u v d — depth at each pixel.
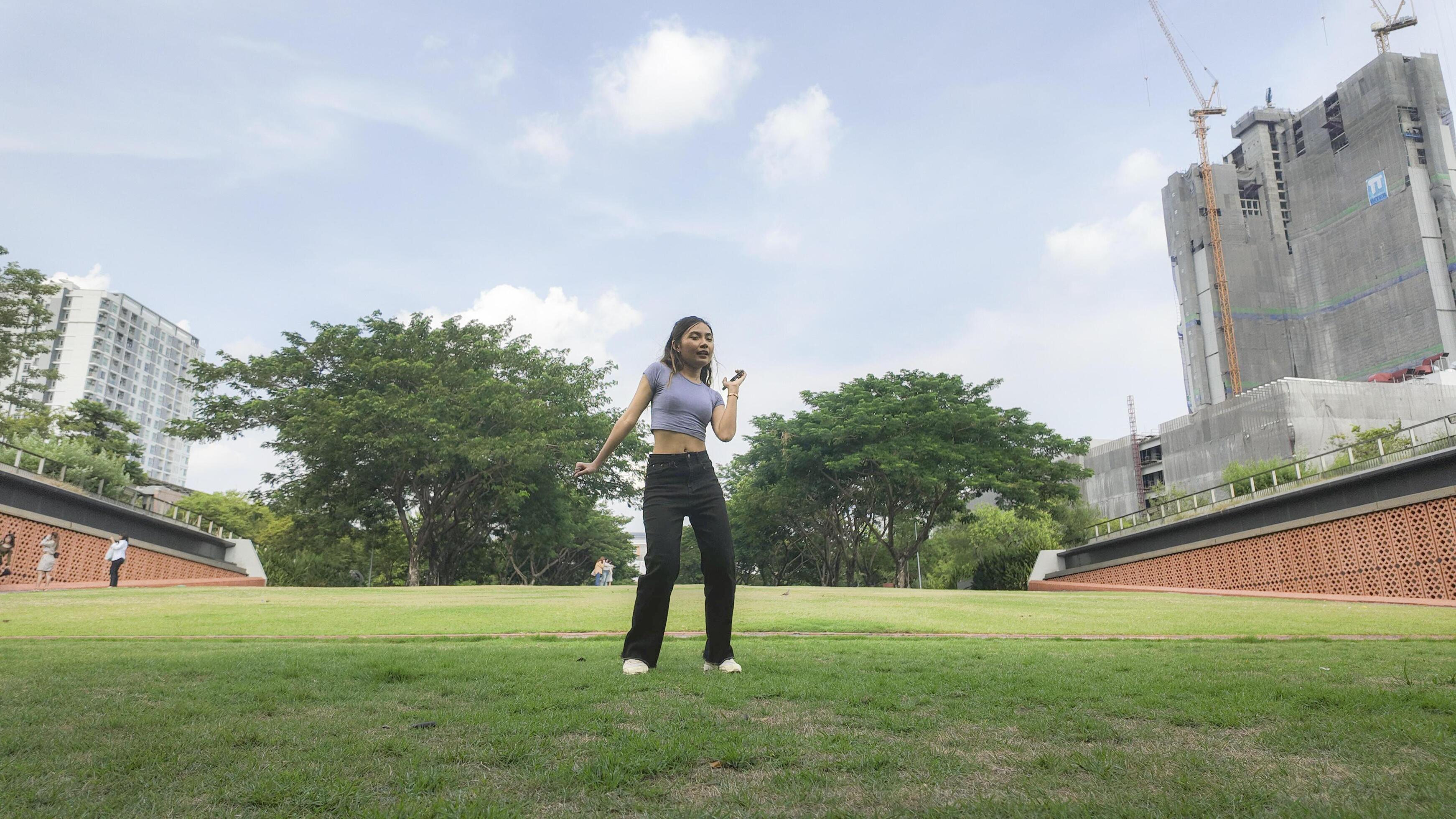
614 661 4.59
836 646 6.43
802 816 1.70
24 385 38.09
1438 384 80.06
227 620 9.70
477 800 1.79
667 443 4.29
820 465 38.03
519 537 43.69
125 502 29.80
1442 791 1.76
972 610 11.77
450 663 4.29
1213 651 5.63
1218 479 81.31
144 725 2.51
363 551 50.16
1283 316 129.25
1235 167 139.62
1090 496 98.31
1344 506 21.62
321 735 2.43
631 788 1.93
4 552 20.95
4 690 3.16
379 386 32.41
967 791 1.87
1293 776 1.93
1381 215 119.44
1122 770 2.02
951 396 37.56
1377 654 5.18
